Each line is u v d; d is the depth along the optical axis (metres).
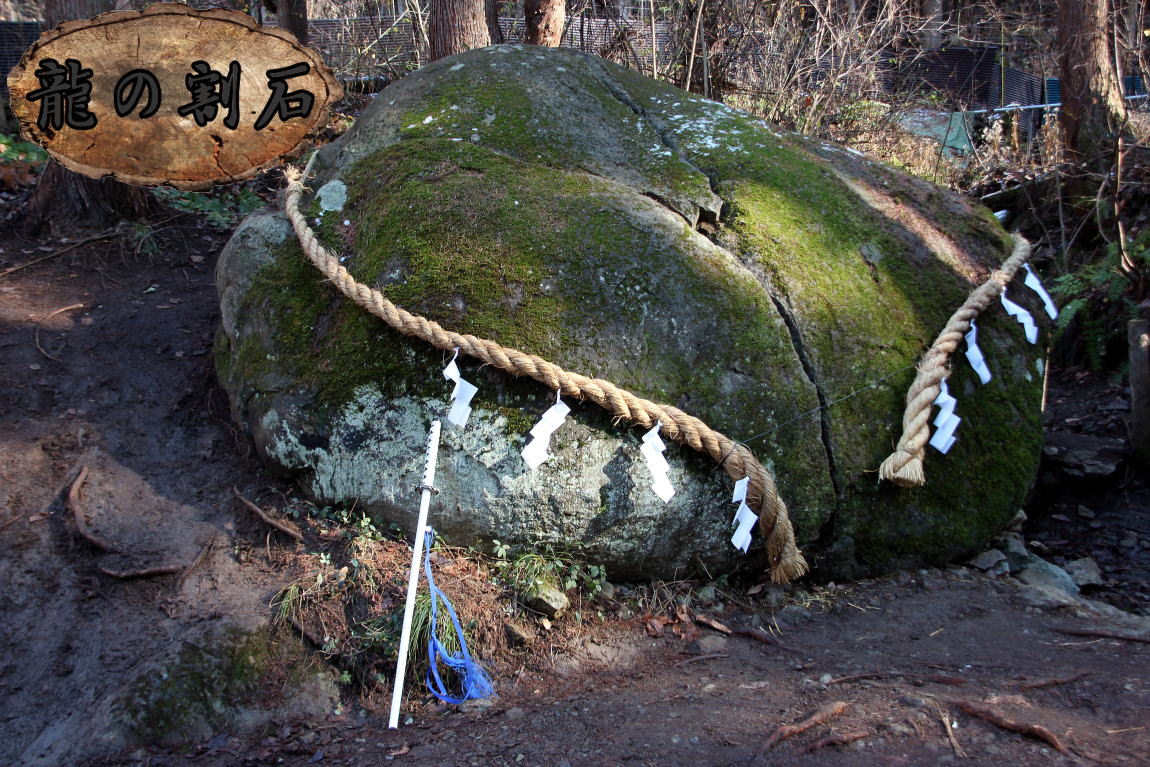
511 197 4.70
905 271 4.91
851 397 4.46
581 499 4.09
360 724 3.56
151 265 6.48
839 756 3.02
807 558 4.38
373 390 4.29
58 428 4.80
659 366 4.28
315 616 3.85
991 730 3.09
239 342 4.82
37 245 6.51
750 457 4.15
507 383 4.18
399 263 4.52
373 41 11.45
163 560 4.13
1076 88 8.40
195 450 4.85
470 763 3.19
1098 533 5.52
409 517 4.19
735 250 4.71
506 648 3.88
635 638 4.02
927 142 10.28
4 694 3.59
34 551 4.15
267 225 5.07
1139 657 3.66
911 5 11.30
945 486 4.52
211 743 3.46
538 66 5.58
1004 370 4.80
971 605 4.22
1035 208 8.76
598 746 3.21
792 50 9.49
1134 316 6.73
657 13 9.44
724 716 3.33
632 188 4.89
